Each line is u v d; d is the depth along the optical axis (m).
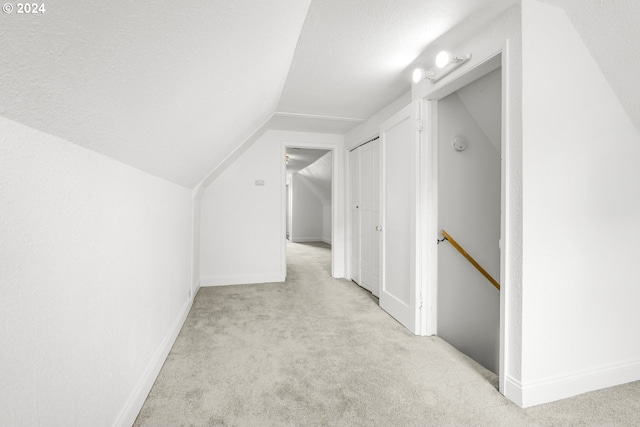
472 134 2.45
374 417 1.36
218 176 3.73
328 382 1.64
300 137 4.02
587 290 1.54
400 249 2.52
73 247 0.86
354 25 1.68
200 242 3.67
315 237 8.97
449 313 2.45
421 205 2.24
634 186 1.62
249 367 1.79
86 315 0.93
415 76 2.07
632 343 1.64
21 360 0.65
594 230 1.55
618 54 1.44
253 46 1.24
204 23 0.83
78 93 0.68
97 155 1.00
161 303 1.81
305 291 3.47
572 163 1.50
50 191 0.75
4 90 0.52
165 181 1.91
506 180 1.49
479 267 2.36
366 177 3.56
